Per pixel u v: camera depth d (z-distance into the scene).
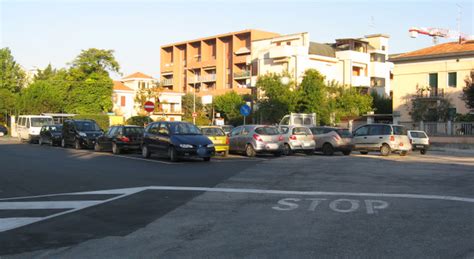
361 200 9.92
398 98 50.69
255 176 13.92
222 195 10.66
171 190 11.38
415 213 8.59
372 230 7.30
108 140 24.36
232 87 74.88
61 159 20.36
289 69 60.34
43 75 84.62
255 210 8.98
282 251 6.20
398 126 24.83
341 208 9.09
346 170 15.46
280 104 44.94
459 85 46.06
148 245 6.62
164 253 6.21
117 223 8.05
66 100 62.88
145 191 11.28
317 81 46.50
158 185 12.23
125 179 13.55
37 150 26.62
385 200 9.90
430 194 10.65
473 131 35.12
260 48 66.94
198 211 8.95
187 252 6.24
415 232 7.16
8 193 11.38
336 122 46.81
